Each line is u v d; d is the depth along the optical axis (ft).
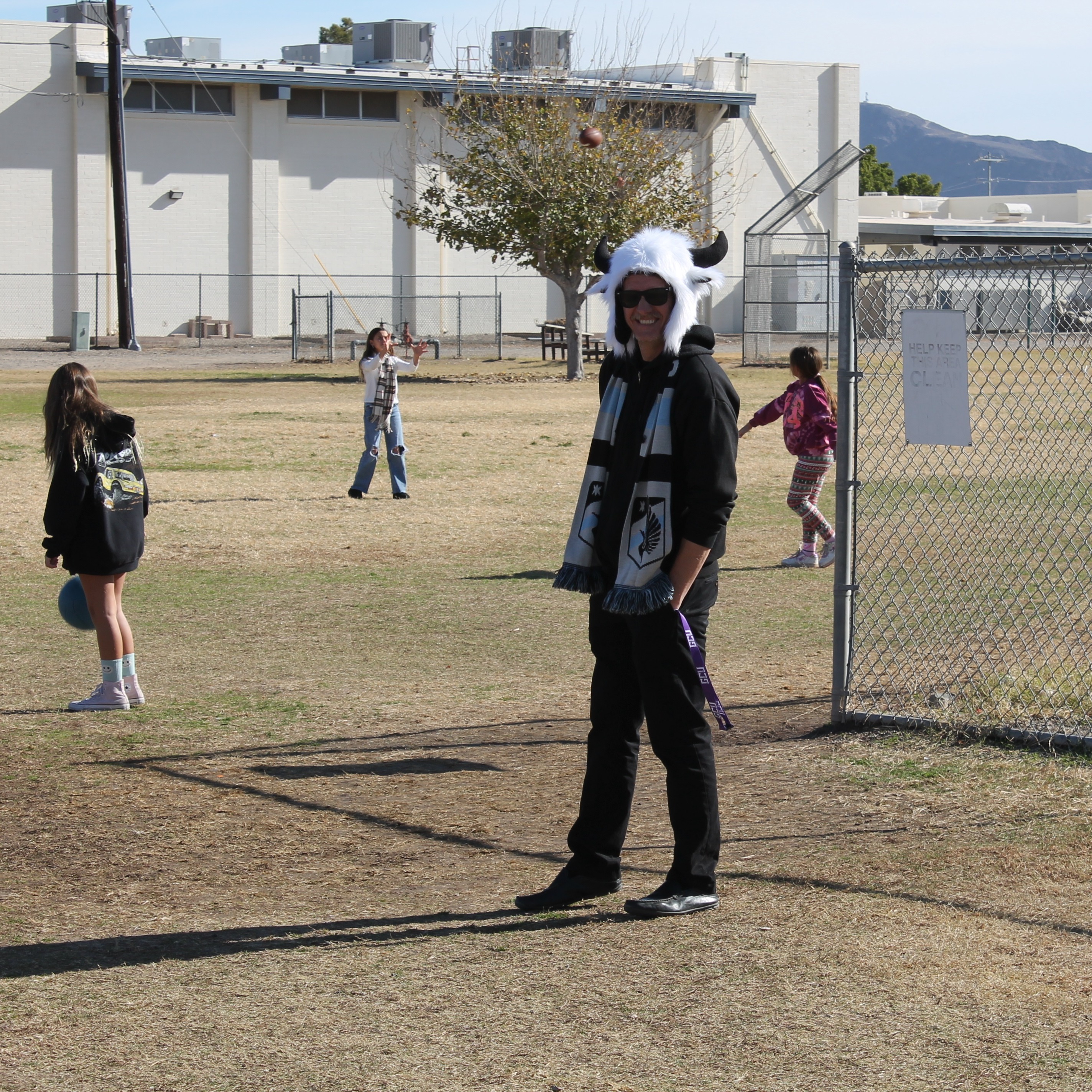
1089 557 43.80
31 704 32.24
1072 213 323.37
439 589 46.60
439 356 185.37
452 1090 14.47
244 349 191.42
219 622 41.63
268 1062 15.17
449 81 212.23
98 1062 15.24
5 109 197.26
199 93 207.21
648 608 18.34
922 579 44.88
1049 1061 14.85
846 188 244.42
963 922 18.74
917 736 27.94
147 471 74.90
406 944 18.52
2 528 56.90
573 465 78.43
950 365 26.11
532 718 30.68
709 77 226.79
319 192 215.31
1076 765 25.63
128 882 21.18
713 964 17.57
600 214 139.95
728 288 238.68
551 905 19.70
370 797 25.31
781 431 99.66
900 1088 14.35
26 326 201.87
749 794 24.93
